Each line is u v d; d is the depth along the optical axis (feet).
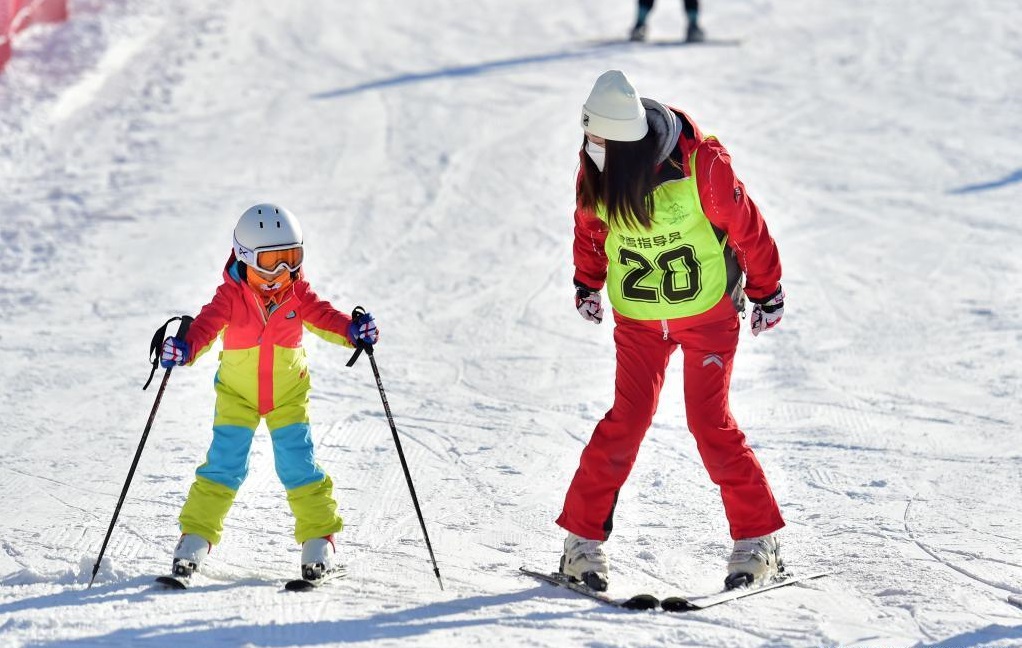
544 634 45.96
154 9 227.20
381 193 142.61
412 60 207.41
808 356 95.30
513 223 134.00
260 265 51.90
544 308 109.09
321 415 80.64
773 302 51.88
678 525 61.82
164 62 197.26
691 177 49.24
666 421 79.66
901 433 77.36
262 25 224.94
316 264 119.34
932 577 53.62
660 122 48.85
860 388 87.30
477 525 62.23
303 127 168.25
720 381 52.13
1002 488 66.85
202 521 53.26
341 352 95.81
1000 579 53.42
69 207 135.23
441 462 72.38
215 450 53.83
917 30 230.68
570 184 147.33
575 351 97.96
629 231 50.29
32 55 188.55
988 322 103.14
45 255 120.16
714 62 209.05
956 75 201.87
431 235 129.59
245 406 54.19
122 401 83.41
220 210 135.33
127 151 156.46
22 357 92.94
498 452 74.43
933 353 95.45
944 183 148.77
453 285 114.83
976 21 236.02
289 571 55.62
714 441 52.26
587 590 51.72
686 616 48.37
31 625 45.57
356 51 212.23
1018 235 128.88
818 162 157.17
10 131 158.40
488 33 229.25
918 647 45.32
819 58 212.43
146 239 125.49
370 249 124.57
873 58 212.23
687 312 51.24
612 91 47.80
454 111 176.76
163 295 109.60
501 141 163.43
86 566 54.49
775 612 49.01
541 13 248.11
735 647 44.83
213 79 190.49
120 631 45.21
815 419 80.48
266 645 44.19
